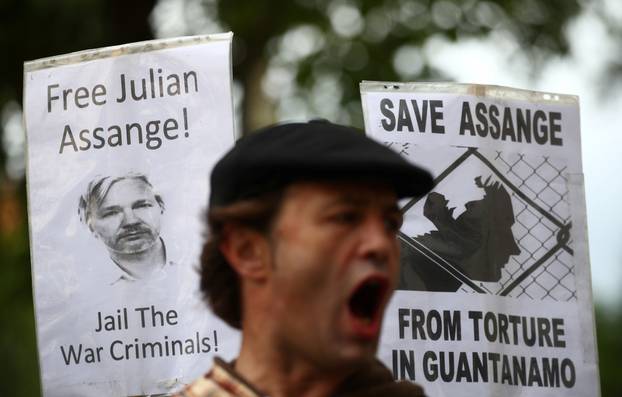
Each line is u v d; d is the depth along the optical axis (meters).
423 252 5.78
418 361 5.71
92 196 5.73
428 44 14.75
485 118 5.88
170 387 5.58
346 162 3.64
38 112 5.82
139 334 5.64
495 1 14.59
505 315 5.83
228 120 5.68
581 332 5.92
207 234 3.90
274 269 3.73
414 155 5.80
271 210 3.74
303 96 14.84
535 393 5.84
